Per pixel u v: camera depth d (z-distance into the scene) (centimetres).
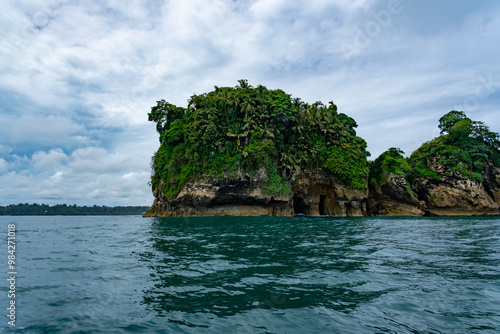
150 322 485
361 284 684
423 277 745
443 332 440
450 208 6006
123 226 2898
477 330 447
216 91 6594
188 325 473
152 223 3262
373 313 514
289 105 5819
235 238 1652
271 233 1953
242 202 5322
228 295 614
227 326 468
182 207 5312
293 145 5925
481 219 4306
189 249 1240
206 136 5109
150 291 647
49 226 3108
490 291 628
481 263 920
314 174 5838
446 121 6938
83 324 479
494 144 6594
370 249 1219
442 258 1005
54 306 562
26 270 865
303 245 1346
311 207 6012
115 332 449
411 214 6097
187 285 689
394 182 6116
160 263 944
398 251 1166
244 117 5744
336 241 1501
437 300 576
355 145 6181
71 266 917
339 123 6372
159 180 5709
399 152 6662
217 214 5234
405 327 458
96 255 1118
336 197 5872
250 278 743
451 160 6066
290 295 611
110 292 644
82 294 633
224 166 5134
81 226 3030
